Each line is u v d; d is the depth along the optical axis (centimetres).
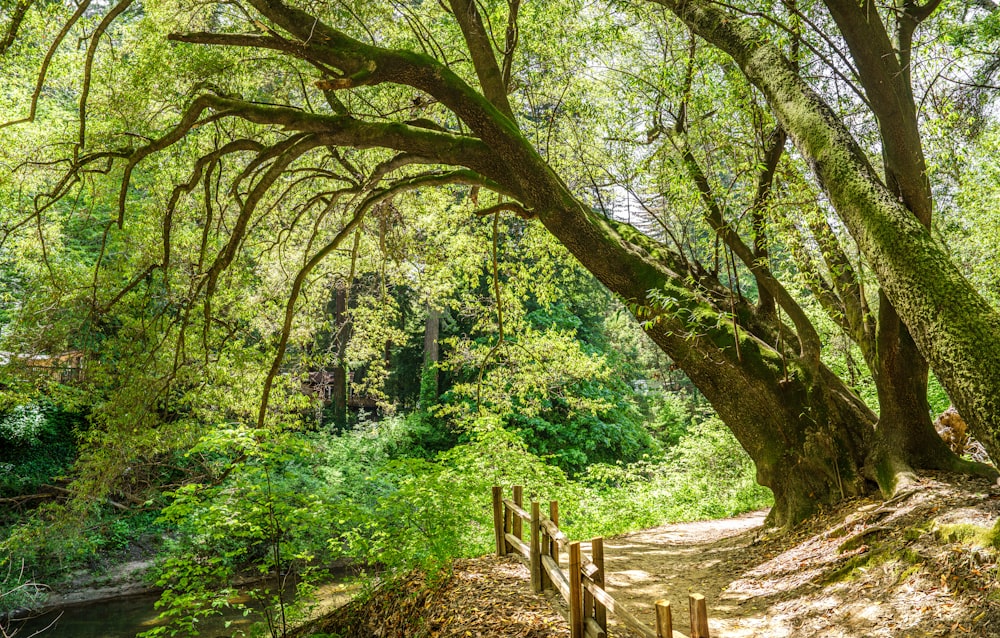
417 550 852
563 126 1541
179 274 1488
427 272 1791
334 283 1964
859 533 764
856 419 1014
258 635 823
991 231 1355
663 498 1700
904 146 802
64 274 1427
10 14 976
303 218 1770
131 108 1233
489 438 1221
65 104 1894
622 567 977
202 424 1435
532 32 1387
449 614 719
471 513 998
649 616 722
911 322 614
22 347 1435
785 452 1023
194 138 1451
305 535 1112
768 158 1018
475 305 1916
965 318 574
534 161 1070
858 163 713
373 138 1084
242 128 1364
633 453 2895
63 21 1216
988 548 575
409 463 954
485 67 1178
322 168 1398
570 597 558
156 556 1683
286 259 1641
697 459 1933
